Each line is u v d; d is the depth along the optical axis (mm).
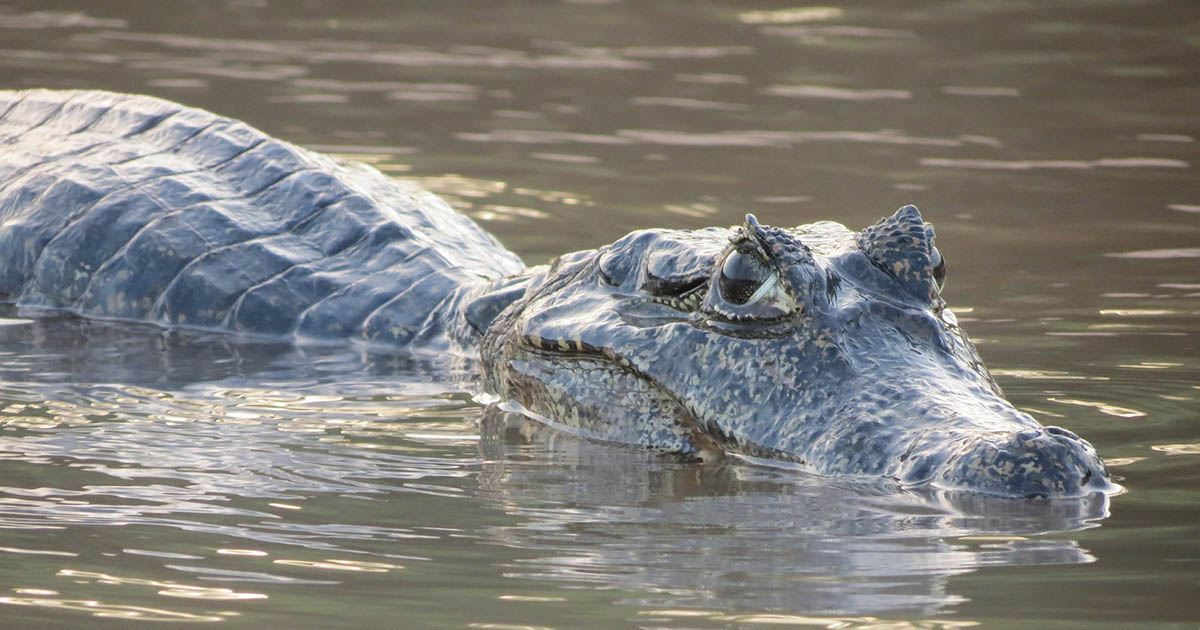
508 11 62750
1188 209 34875
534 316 21484
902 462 16938
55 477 17578
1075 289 27984
